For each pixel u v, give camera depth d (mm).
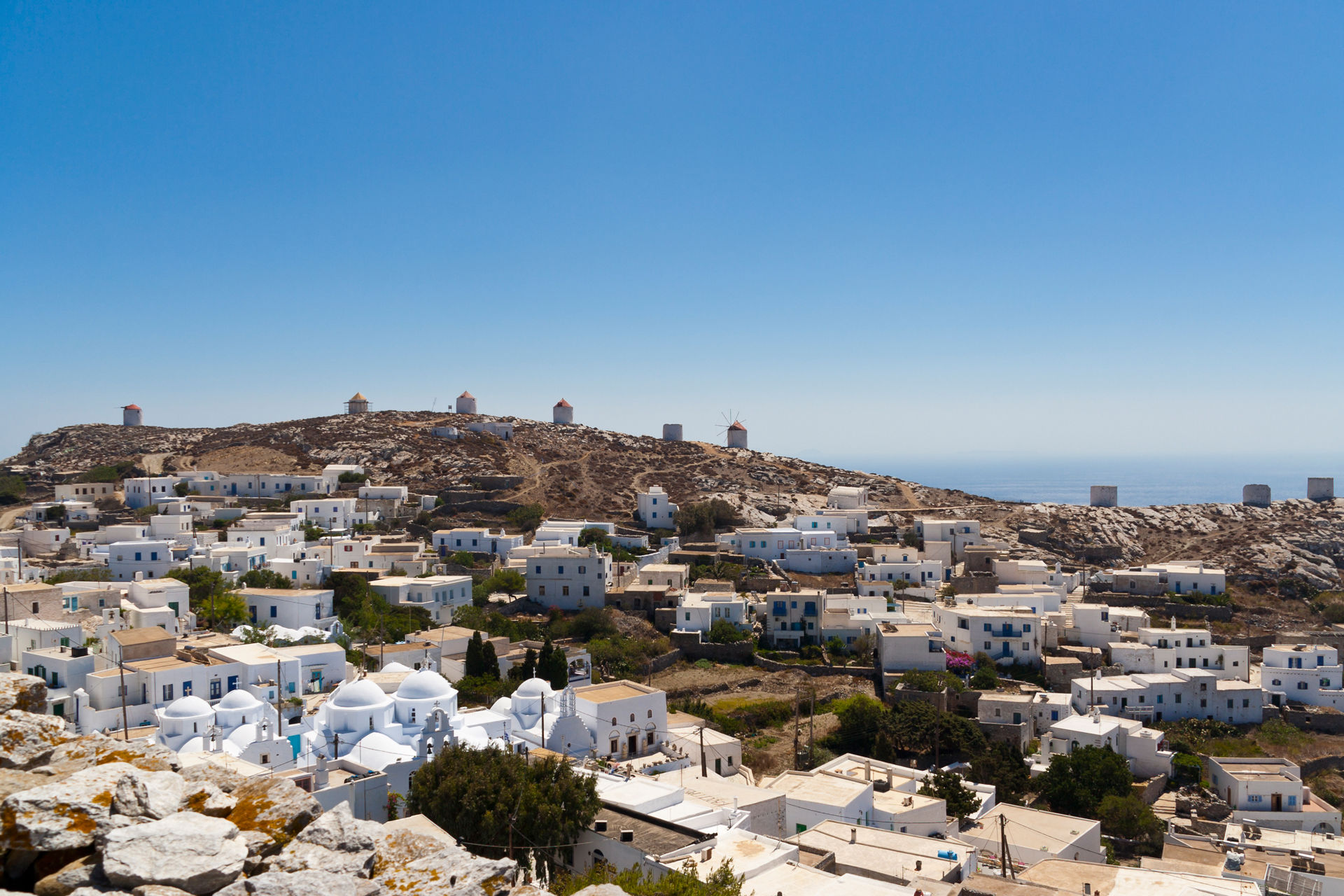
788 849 46812
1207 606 157000
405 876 17844
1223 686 117375
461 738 66312
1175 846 74625
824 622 133500
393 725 68312
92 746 18188
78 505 173375
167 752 18766
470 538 162625
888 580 156500
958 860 53031
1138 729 101125
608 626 128375
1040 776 91062
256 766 50906
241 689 79250
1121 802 82062
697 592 143500
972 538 183250
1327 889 63844
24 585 92875
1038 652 126125
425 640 106625
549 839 48062
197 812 16828
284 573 131625
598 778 59312
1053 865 46875
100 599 102125
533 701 74688
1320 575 188250
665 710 78500
